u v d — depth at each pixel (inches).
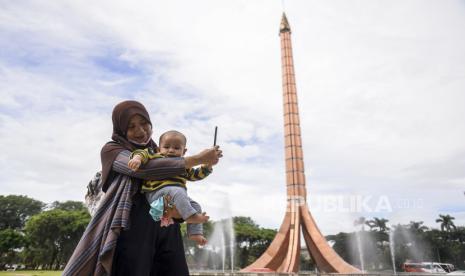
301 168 1702.8
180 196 101.7
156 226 108.1
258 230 2866.6
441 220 2588.6
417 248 2605.8
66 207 3056.1
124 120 115.0
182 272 112.6
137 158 97.9
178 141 115.0
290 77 1886.1
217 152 105.7
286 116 1811.0
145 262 101.3
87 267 96.1
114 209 101.3
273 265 1519.4
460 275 1101.1
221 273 1235.9
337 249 2965.1
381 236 2751.0
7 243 2134.6
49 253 2369.6
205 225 2714.1
